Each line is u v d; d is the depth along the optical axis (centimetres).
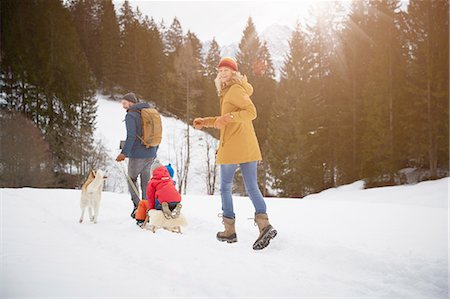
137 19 4625
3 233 411
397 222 518
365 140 2752
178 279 278
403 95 2502
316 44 3341
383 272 299
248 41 3619
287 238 391
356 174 2994
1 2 3212
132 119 557
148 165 577
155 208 475
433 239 390
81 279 271
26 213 559
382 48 2594
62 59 3428
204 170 3247
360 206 723
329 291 261
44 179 2677
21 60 3150
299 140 2884
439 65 2252
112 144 3538
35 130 2802
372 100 2656
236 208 673
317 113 2988
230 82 414
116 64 4466
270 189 3134
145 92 4353
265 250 373
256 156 403
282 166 2925
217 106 3372
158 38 4700
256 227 481
